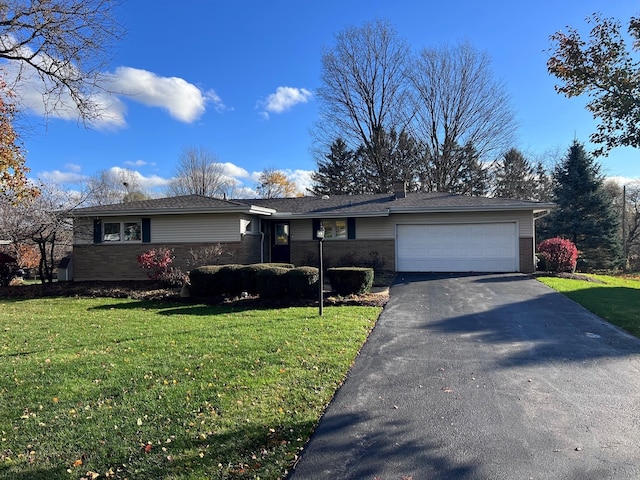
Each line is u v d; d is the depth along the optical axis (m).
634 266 33.66
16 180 11.65
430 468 3.14
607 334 7.25
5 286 15.31
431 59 31.47
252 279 11.84
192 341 6.86
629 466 3.14
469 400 4.43
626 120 9.02
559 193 28.98
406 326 8.00
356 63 32.53
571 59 9.12
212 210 14.84
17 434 3.78
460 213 16.55
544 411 4.15
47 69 8.39
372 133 33.59
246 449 3.42
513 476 3.02
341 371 5.25
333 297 11.13
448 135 32.06
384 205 17.50
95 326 8.52
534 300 10.45
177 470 3.13
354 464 3.20
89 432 3.77
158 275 14.14
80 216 15.52
